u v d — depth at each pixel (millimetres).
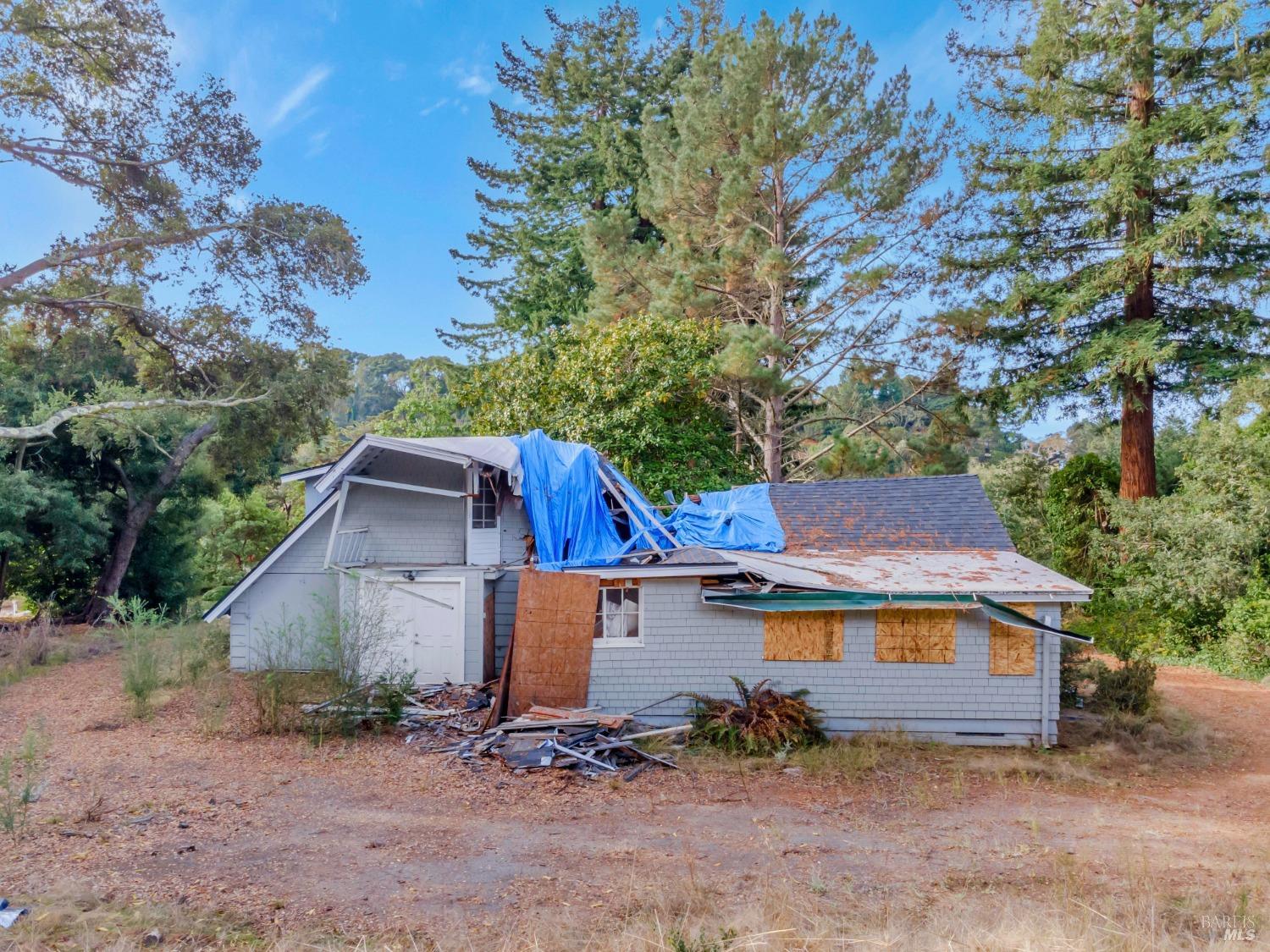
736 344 24516
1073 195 27328
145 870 6910
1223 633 21406
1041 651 13398
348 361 31719
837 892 6969
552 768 10898
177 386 29391
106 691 15352
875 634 13539
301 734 12156
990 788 10984
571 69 38031
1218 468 21969
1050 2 26422
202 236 25031
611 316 29906
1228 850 8578
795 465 35688
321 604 16031
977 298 29297
